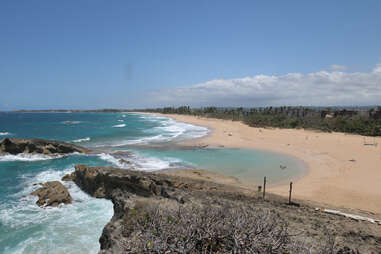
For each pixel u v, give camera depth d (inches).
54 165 942.4
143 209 342.0
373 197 649.6
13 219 495.2
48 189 608.1
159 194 523.5
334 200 631.2
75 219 496.1
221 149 1321.4
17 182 729.0
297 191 704.4
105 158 1072.2
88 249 400.5
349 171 898.7
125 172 628.4
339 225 385.4
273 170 931.3
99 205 561.6
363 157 1113.4
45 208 545.3
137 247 160.2
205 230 169.6
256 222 175.8
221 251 160.7
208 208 203.9
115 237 280.2
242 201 504.4
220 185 652.7
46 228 461.4
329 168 948.6
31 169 880.9
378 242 315.3
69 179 735.7
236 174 882.1
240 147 1379.2
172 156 1148.5
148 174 645.3
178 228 167.6
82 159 1047.6
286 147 1378.0
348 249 279.7
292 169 944.3
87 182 656.4
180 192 502.9
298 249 169.8
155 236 164.4
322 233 326.0
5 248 402.6
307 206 535.8
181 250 153.6
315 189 716.7
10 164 949.2
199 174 862.5
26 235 437.4
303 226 350.6
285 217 394.6
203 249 162.1
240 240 158.7
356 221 441.4
